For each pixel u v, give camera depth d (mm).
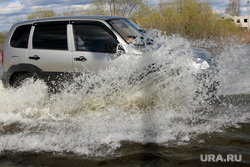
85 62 4570
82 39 4723
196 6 17188
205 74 4383
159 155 3000
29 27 5207
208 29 16641
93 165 2891
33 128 4047
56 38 4914
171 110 4340
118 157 3023
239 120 3832
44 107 4883
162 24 18016
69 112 4676
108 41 4551
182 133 3527
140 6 20672
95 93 4574
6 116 4602
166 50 4438
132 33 4863
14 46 5203
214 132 3494
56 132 3832
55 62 4781
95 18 4809
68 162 2984
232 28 17156
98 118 4297
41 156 3152
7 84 5223
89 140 3498
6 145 3494
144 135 3541
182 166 2762
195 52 4676
